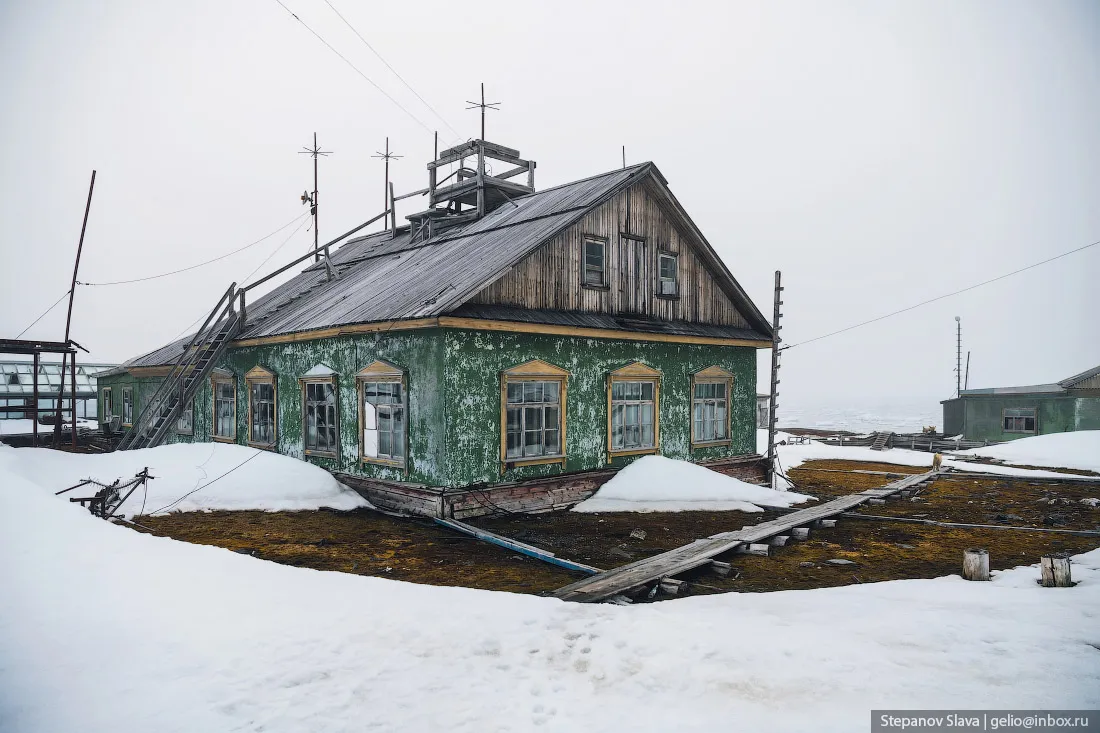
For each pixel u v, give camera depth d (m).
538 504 13.35
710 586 8.10
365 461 13.93
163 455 13.71
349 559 9.18
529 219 15.77
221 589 6.63
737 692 4.79
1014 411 33.09
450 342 12.14
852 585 7.75
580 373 14.44
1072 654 5.28
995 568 8.94
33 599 5.95
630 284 15.98
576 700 4.75
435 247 17.78
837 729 4.25
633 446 15.67
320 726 4.34
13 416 31.09
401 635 5.76
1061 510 13.81
